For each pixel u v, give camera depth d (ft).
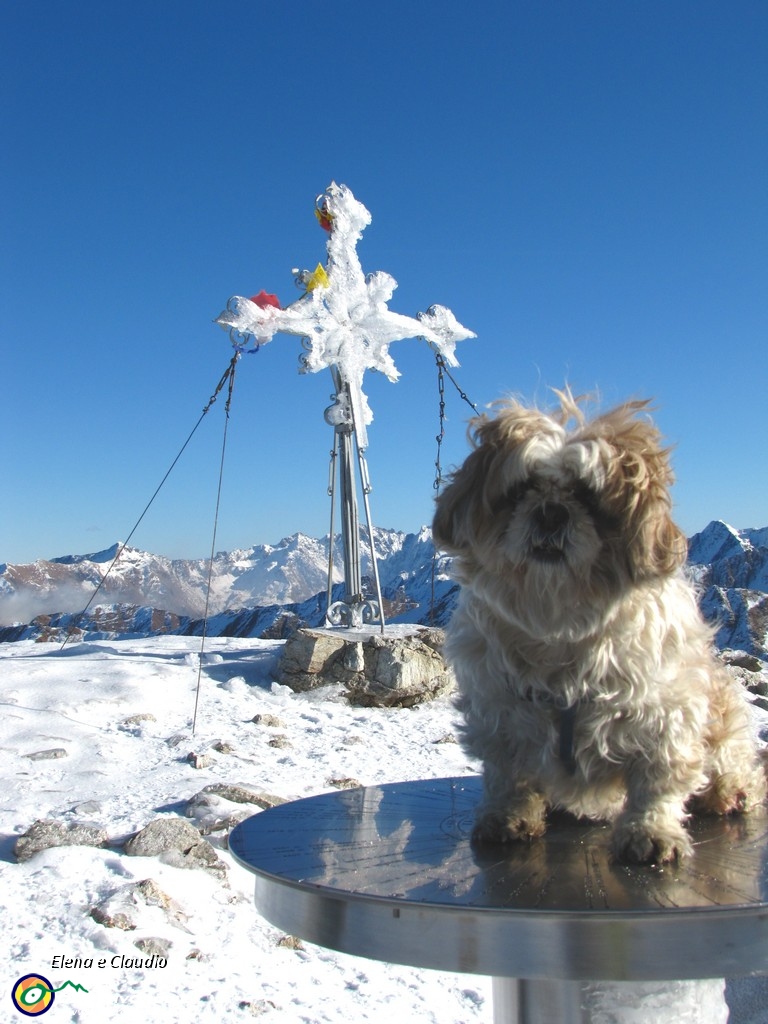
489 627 9.09
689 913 6.17
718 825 9.46
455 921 6.44
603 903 6.46
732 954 6.28
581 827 9.52
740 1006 13.00
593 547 8.29
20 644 46.24
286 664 36.37
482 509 9.02
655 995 7.68
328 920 7.02
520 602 8.67
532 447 8.59
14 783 22.63
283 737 29.27
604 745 8.62
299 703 34.50
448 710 34.99
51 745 26.23
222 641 46.57
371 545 40.88
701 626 9.35
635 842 7.90
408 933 6.56
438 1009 13.83
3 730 27.53
